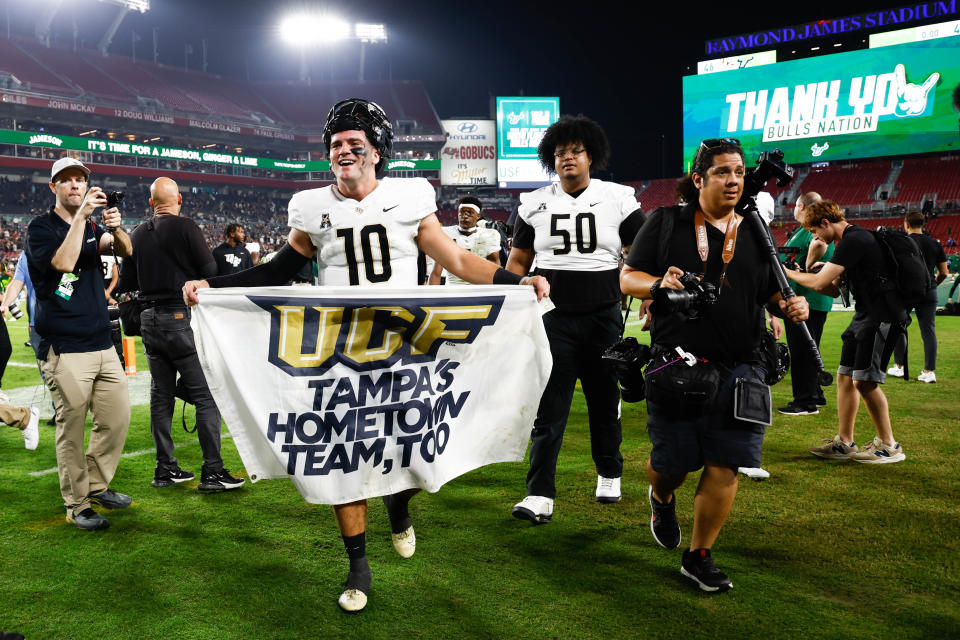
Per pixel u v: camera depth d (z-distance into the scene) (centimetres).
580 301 370
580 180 380
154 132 4447
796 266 456
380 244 273
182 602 277
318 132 5078
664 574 297
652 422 289
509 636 250
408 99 5294
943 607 266
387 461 271
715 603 271
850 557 309
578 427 576
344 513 271
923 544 321
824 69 3091
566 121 381
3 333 552
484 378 285
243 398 262
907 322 435
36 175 4081
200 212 4438
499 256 660
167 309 408
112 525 358
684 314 263
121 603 276
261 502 394
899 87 2945
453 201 5184
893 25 2953
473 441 286
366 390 268
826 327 1310
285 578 297
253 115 4900
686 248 286
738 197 276
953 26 2822
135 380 803
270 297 263
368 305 265
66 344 346
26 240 340
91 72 4409
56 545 332
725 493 276
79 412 349
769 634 248
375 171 278
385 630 254
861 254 422
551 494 359
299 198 279
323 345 265
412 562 310
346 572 302
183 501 396
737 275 279
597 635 249
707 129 3362
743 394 267
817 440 511
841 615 261
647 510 374
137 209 4216
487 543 330
